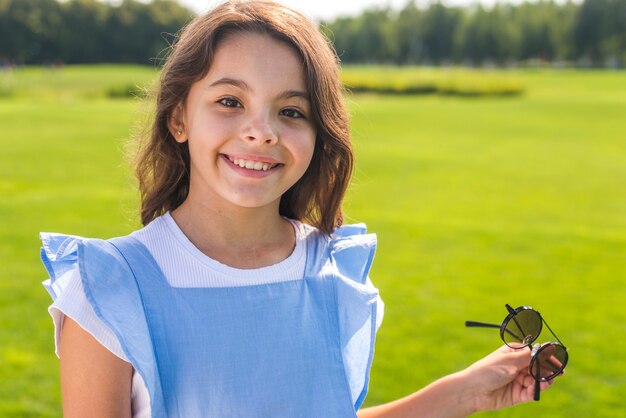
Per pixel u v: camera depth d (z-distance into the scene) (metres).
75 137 20.91
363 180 14.63
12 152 17.59
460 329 6.23
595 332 6.27
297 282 1.73
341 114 1.80
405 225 10.39
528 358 1.81
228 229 1.73
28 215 10.50
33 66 96.56
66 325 1.55
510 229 10.27
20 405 4.65
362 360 1.78
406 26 119.44
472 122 28.89
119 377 1.53
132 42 99.56
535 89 54.00
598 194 13.67
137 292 1.57
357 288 1.81
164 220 1.71
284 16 1.70
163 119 1.79
